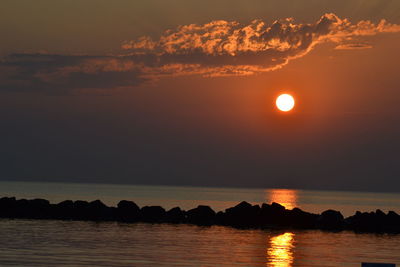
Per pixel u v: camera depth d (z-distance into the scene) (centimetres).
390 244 7188
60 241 6569
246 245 6650
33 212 9856
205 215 9544
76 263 5056
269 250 6272
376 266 4094
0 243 6275
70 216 9812
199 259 5488
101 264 5044
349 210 19688
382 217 9256
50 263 5019
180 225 9031
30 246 6072
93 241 6644
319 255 6022
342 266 5362
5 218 9544
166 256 5616
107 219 9631
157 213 9750
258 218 9425
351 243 7219
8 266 4841
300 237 7788
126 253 5738
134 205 9900
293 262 5512
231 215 9475
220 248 6322
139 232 7819
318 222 9194
